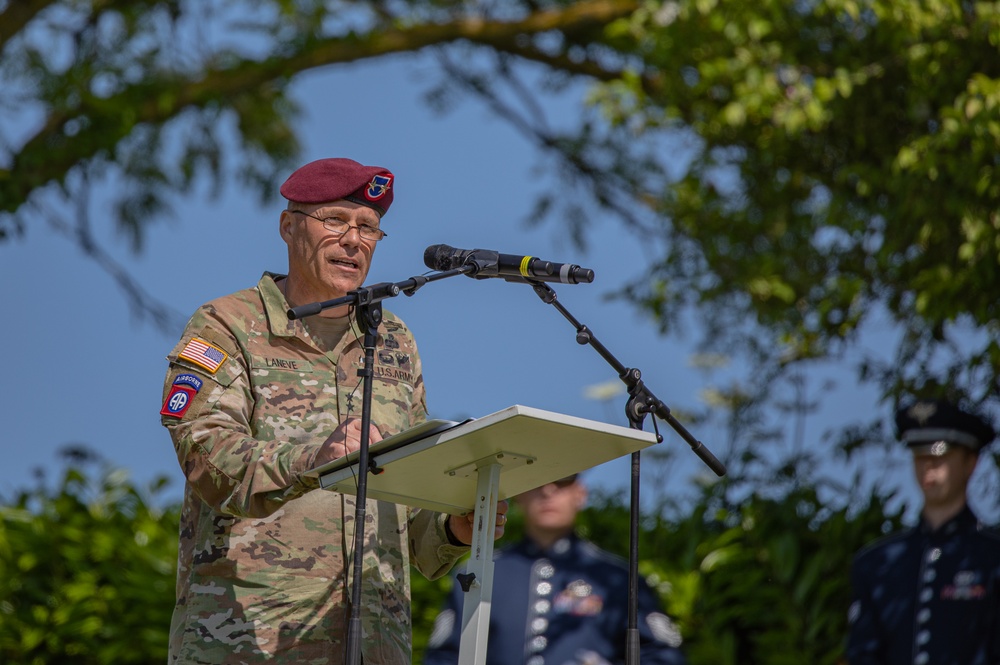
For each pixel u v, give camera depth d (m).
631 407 13.64
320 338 12.91
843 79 26.78
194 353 12.21
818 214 29.03
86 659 24.88
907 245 26.59
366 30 37.91
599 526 25.28
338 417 12.60
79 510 25.98
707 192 30.31
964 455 19.39
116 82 36.09
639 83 30.31
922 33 26.48
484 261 13.15
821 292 28.53
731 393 28.50
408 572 12.89
